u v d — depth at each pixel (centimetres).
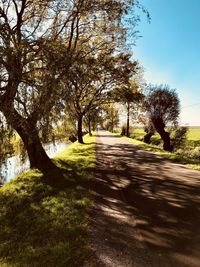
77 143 3941
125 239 652
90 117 3956
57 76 1255
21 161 1770
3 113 1244
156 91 3434
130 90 3384
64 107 1297
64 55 1293
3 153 1398
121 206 905
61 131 1569
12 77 1199
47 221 792
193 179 1308
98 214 830
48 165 1664
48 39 1355
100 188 1151
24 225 784
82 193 1070
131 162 1906
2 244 671
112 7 1598
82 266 530
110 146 3322
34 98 1242
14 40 1249
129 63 2670
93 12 1627
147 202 945
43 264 544
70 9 1611
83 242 634
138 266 530
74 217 804
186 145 3625
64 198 1014
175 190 1100
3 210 969
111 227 726
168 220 773
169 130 3628
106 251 590
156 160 2003
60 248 604
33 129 1291
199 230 702
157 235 673
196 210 853
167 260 552
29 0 1552
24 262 560
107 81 3167
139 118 4106
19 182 1375
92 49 2078
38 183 1305
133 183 1236
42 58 1275
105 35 2053
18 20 1495
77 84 1353
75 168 1652
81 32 1808
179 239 650
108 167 1692
